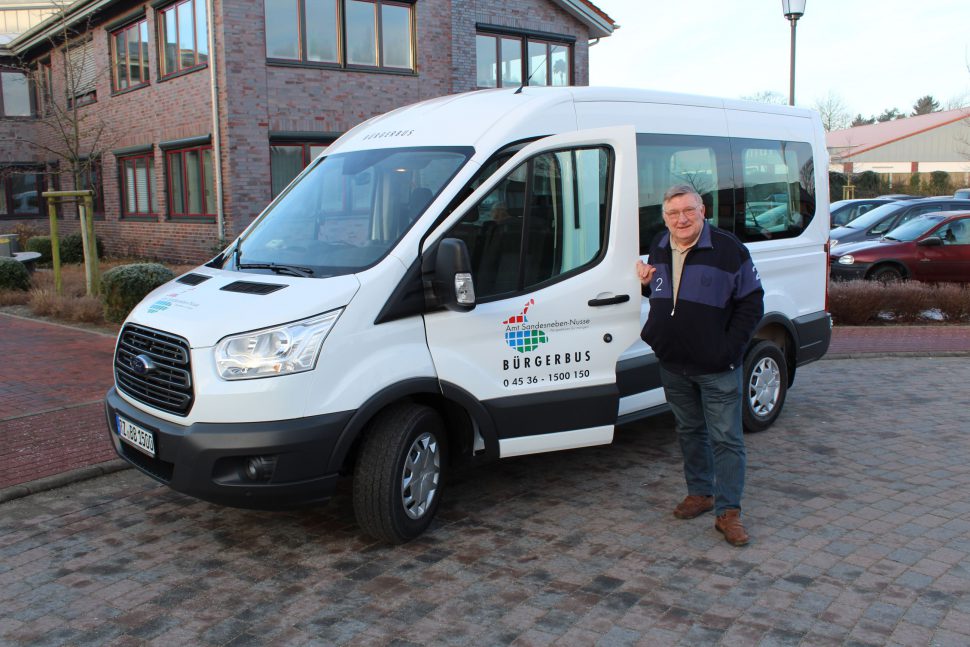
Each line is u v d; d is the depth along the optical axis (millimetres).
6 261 14000
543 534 4578
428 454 4504
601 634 3504
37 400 7301
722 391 4355
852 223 16250
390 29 18469
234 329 4016
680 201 4195
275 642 3482
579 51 21953
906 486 5250
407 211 4520
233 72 16281
